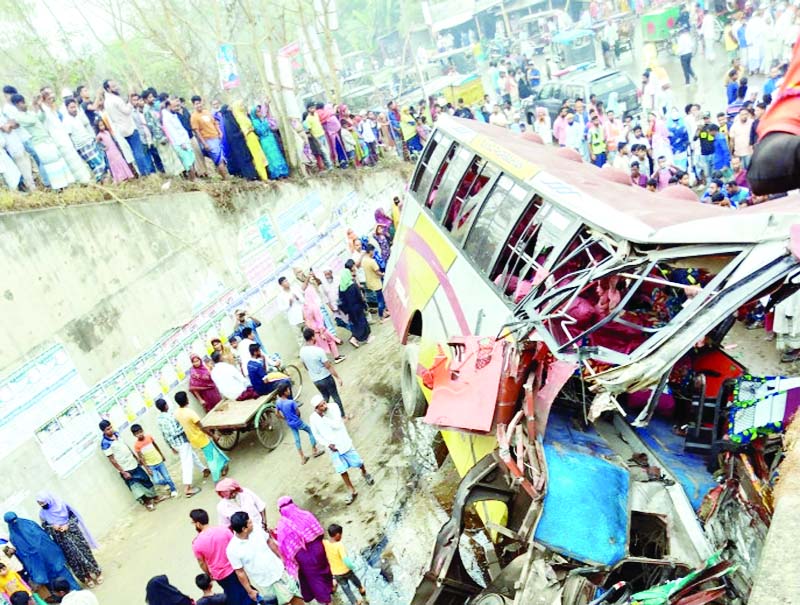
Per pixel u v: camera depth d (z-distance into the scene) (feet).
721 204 35.24
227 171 45.21
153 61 76.02
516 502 15.60
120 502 31.12
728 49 64.85
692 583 12.60
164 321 35.35
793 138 8.29
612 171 26.37
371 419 32.81
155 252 35.65
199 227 38.63
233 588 21.84
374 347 40.91
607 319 14.55
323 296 43.29
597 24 90.99
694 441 16.52
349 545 24.62
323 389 32.12
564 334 17.39
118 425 31.94
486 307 20.88
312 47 63.46
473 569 20.56
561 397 17.81
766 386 15.98
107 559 28.30
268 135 46.62
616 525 13.98
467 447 19.54
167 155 41.24
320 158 53.88
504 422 16.02
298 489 28.94
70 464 29.30
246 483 30.66
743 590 12.83
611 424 17.67
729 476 14.93
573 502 14.32
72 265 31.30
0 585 23.98
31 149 32.48
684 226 15.28
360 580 22.71
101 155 36.55
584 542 13.66
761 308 25.63
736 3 69.97
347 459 26.76
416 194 32.71
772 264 12.96
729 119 50.85
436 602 14.75
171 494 31.73
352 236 47.21
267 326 42.09
